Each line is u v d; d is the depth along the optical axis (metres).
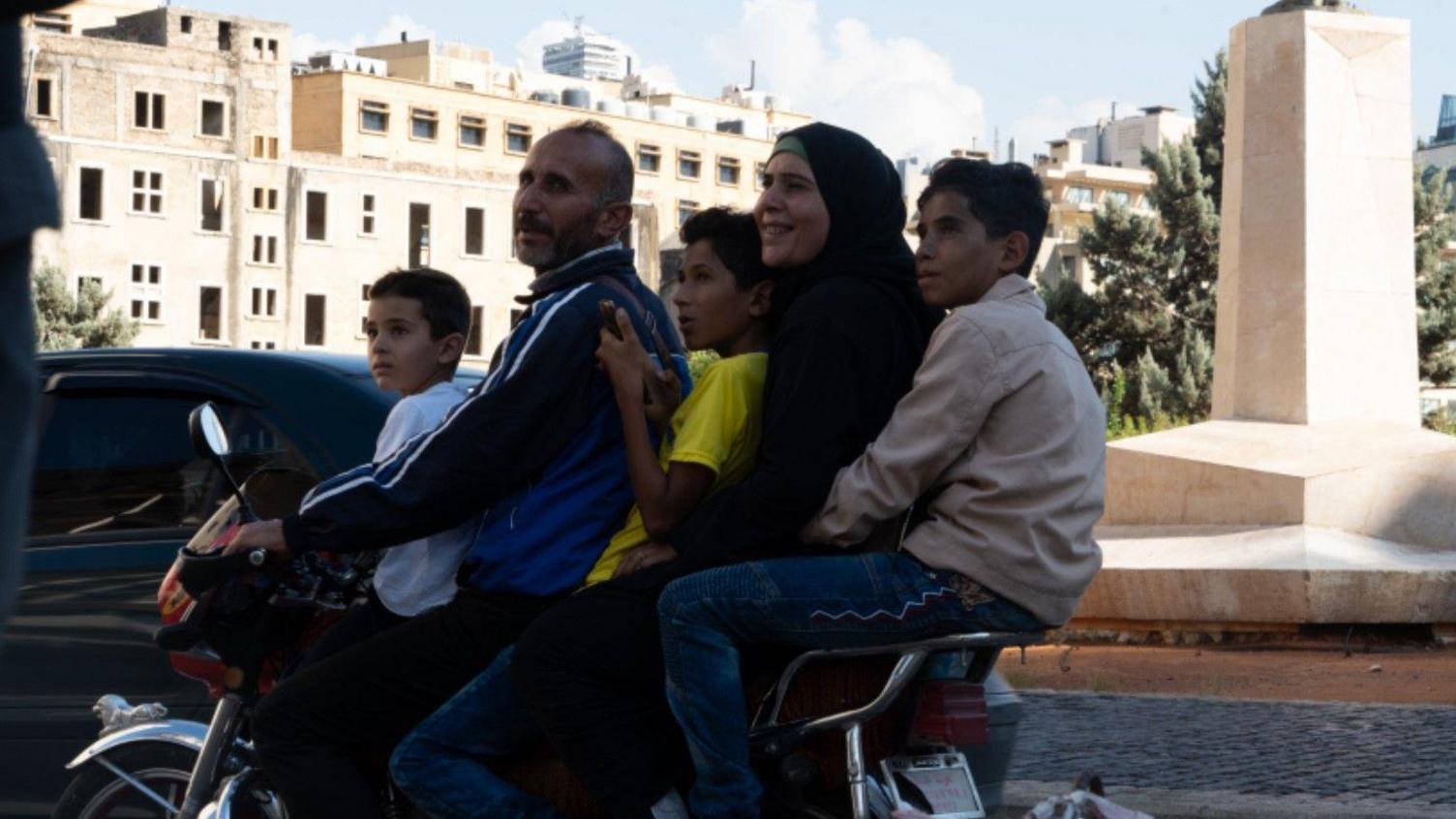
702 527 3.83
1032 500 3.70
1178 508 18.06
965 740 3.88
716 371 4.00
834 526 3.77
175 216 90.75
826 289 3.89
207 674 4.53
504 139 116.44
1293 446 18.11
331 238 95.69
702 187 126.19
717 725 3.72
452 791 3.98
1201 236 65.38
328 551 4.04
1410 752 9.98
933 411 3.71
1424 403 57.03
